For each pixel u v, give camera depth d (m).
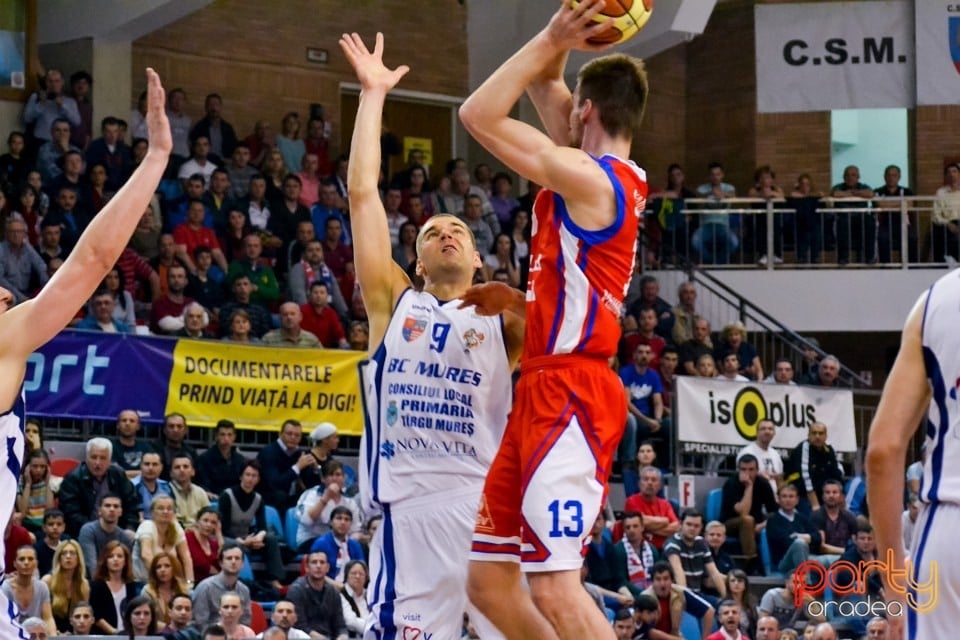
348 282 21.92
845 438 21.47
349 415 19.09
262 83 26.09
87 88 22.52
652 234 25.05
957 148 27.64
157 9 22.84
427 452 6.94
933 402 4.65
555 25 5.84
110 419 17.73
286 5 26.33
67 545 14.09
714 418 20.48
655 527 17.66
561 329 5.93
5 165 21.05
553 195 6.04
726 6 28.98
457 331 6.94
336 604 14.77
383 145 25.53
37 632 12.14
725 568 17.66
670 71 29.38
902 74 27.83
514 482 6.11
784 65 28.31
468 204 23.52
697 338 22.06
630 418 19.81
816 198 25.31
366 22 27.17
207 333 19.89
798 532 18.48
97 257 5.68
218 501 16.33
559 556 5.80
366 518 16.33
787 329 23.31
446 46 28.00
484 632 6.95
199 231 21.00
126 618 13.43
